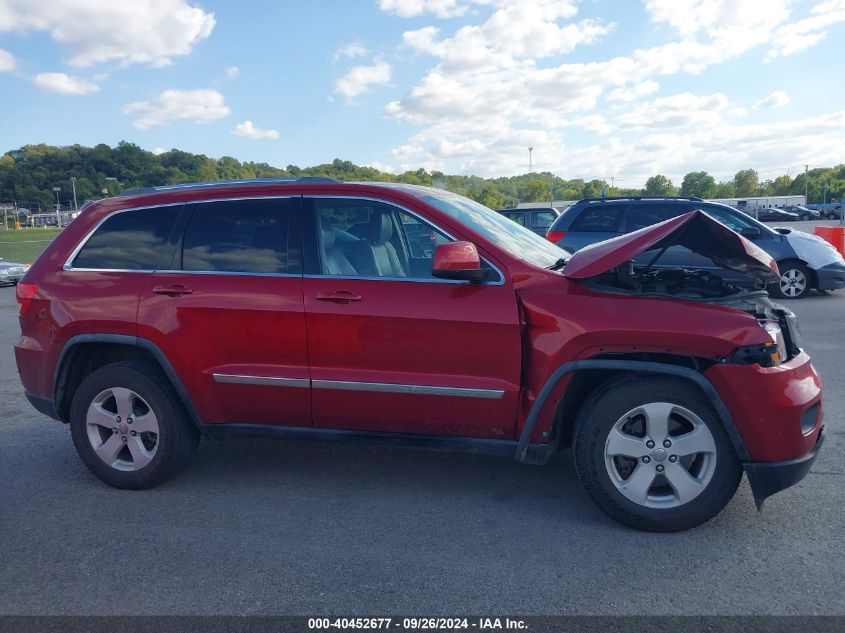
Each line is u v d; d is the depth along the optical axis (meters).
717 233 3.85
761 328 3.43
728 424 3.43
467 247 3.61
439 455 4.87
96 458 4.38
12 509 4.12
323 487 4.35
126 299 4.23
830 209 67.75
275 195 4.21
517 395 3.71
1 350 9.47
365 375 3.88
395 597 3.06
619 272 4.01
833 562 3.28
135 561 3.45
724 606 2.94
